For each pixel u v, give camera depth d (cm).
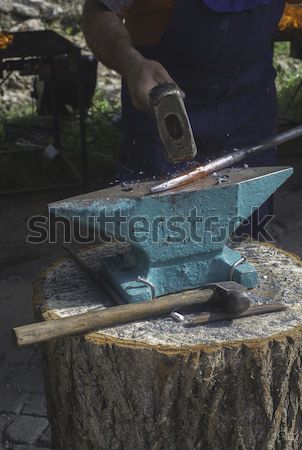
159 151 354
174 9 322
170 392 260
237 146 365
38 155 732
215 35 327
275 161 380
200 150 363
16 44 606
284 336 261
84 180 657
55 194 663
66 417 285
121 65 282
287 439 278
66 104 808
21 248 570
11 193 650
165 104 246
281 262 318
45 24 941
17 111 860
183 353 253
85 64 789
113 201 264
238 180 274
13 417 379
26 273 528
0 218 619
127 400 265
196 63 337
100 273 301
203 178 279
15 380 408
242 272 284
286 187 665
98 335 263
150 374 258
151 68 271
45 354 291
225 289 266
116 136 782
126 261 293
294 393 272
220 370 257
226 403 265
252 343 257
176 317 271
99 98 882
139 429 269
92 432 276
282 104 847
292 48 719
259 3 324
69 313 279
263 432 271
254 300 284
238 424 267
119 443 274
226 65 339
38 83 794
